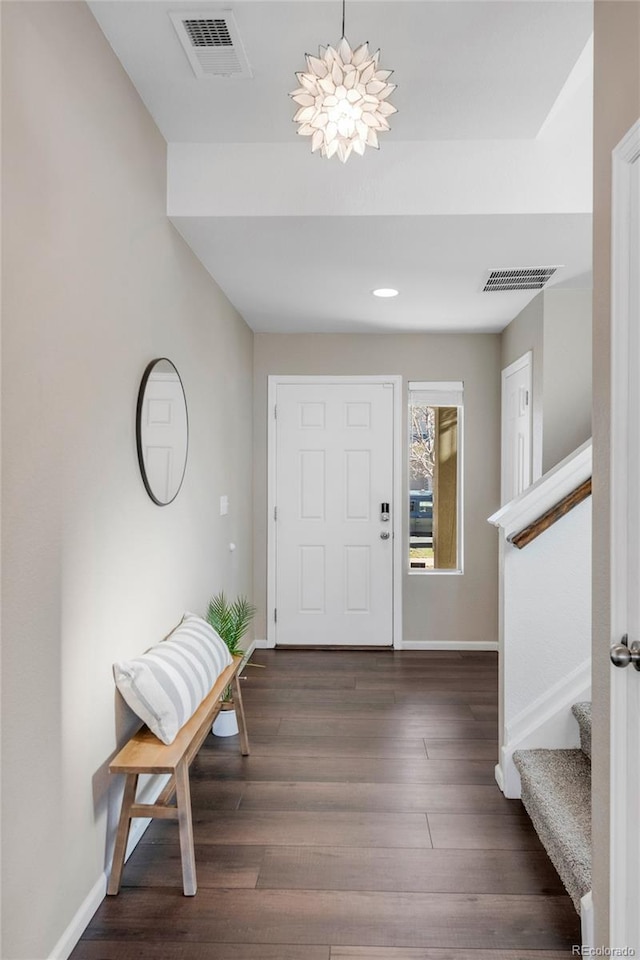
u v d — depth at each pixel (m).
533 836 2.35
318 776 2.82
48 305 1.65
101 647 2.01
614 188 1.43
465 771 2.86
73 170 1.80
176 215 2.69
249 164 2.70
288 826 2.42
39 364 1.61
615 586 1.45
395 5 1.87
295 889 2.05
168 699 2.12
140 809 2.03
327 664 4.56
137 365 2.34
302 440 5.00
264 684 4.09
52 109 1.68
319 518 5.01
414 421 5.11
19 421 1.51
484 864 2.18
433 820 2.46
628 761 1.41
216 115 2.48
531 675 2.61
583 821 2.04
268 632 5.02
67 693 1.78
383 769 2.88
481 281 3.63
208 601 3.49
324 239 2.96
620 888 1.44
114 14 1.92
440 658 4.73
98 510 1.98
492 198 2.66
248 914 1.93
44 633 1.64
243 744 3.04
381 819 2.46
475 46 2.05
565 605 2.60
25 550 1.54
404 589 5.00
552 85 2.26
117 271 2.14
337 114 1.54
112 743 2.10
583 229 2.84
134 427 2.32
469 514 4.98
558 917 1.92
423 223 2.76
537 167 2.65
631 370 1.40
